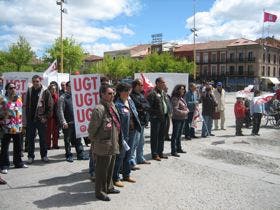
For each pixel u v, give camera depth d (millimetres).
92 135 5695
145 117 8055
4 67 57406
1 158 7461
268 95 15961
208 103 12742
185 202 5992
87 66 104062
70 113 8523
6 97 7586
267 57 75312
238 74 74938
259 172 8094
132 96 7805
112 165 6156
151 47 88125
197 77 80688
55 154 9391
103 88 5754
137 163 8477
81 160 8734
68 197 6086
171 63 66688
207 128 12820
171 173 7766
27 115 8305
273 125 16422
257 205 5961
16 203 5789
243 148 10781
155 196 6250
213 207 5801
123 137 6539
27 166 8023
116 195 6242
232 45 75562
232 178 7547
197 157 9391
